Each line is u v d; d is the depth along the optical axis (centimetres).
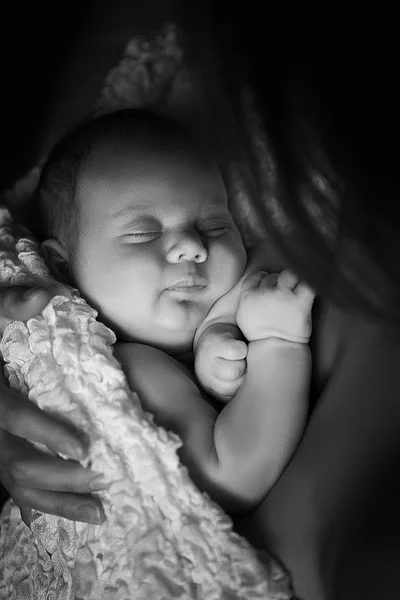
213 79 36
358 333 45
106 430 45
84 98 76
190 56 68
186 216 53
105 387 46
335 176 33
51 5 96
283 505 43
